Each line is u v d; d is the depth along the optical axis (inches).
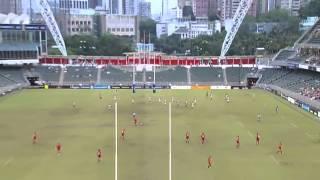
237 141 2817.4
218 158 2532.0
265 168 2342.5
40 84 5841.5
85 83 5880.9
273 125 3476.9
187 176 2193.7
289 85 5236.2
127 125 3437.5
